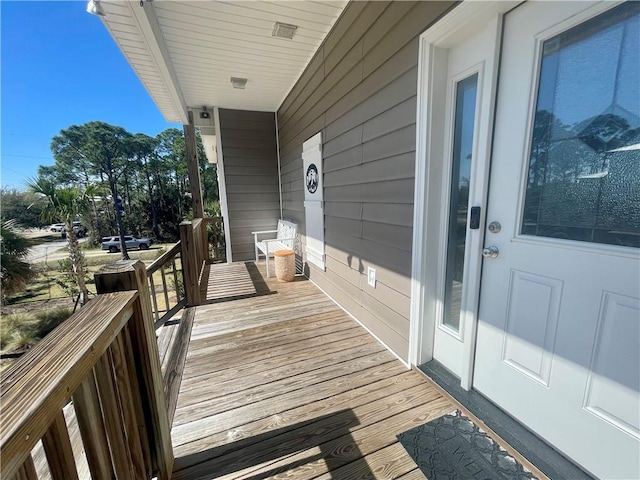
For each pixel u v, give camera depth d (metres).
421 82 1.53
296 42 2.76
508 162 1.25
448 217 1.62
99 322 0.73
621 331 0.94
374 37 1.92
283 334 2.34
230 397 1.60
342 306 2.86
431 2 1.41
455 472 1.14
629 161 0.90
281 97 4.40
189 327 2.48
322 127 2.97
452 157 1.56
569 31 1.01
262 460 1.22
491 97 1.28
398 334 1.95
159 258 2.62
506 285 1.31
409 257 1.78
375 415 1.45
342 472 1.16
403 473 1.15
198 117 4.88
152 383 1.06
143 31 2.04
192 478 1.15
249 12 2.28
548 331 1.16
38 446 1.33
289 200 4.75
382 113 1.92
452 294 1.67
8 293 7.89
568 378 1.10
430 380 1.67
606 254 0.96
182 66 3.22
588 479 1.05
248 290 3.47
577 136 1.02
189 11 2.24
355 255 2.49
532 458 1.15
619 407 0.97
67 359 0.58
